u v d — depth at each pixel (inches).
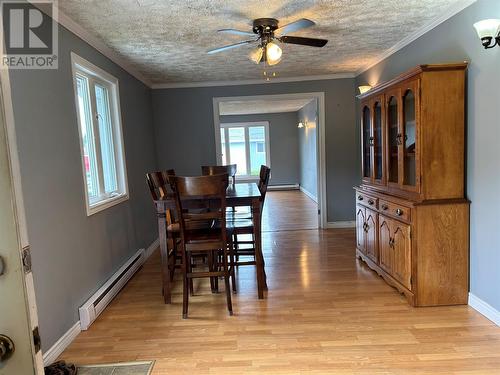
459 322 96.0
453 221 103.0
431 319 98.3
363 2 100.0
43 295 82.7
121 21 105.6
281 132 411.5
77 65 110.7
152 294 124.3
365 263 146.9
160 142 208.1
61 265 91.5
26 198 77.7
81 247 103.6
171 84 203.9
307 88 206.2
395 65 149.5
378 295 115.5
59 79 96.1
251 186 148.3
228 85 205.9
